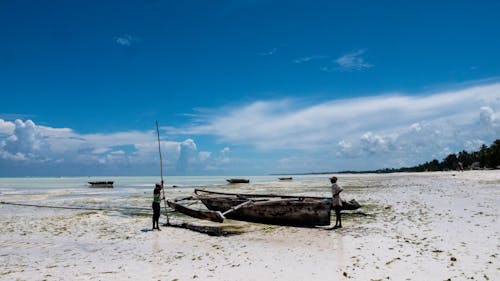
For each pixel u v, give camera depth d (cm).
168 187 5544
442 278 752
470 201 2148
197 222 1778
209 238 1362
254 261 972
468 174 7206
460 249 982
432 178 6562
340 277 792
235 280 802
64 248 1203
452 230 1261
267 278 809
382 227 1427
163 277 841
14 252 1147
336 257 980
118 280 826
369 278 775
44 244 1270
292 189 4344
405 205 2127
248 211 1772
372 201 2466
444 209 1838
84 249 1185
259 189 4447
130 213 2108
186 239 1345
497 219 1432
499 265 820
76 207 2444
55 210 2267
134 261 1012
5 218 1917
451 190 3161
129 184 7812
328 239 1258
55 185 7212
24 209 2342
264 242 1255
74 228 1597
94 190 4844
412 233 1256
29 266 968
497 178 4944
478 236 1139
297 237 1331
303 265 909
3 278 855
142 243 1277
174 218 1931
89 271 910
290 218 1639
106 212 2139
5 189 5241
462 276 758
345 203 1864
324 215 1555
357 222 1605
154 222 1555
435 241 1102
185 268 920
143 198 3222
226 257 1035
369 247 1079
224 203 1958
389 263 885
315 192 3659
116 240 1334
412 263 873
